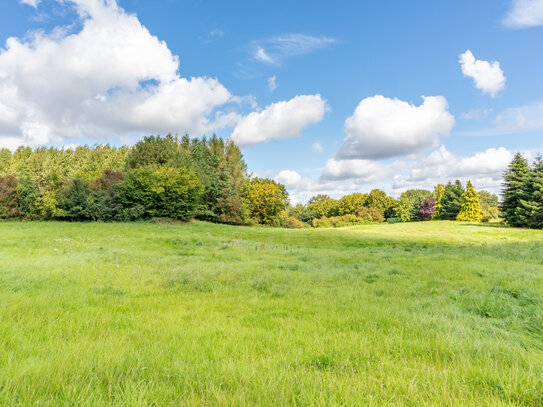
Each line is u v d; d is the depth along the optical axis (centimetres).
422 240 3378
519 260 1521
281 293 847
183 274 1049
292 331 538
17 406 261
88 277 974
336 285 965
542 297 749
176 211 4272
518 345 467
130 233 2716
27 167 9088
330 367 385
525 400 306
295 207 12788
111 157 9469
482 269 1198
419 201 10100
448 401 291
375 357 420
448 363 399
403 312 642
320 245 2789
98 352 389
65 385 305
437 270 1208
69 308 635
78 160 9350
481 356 414
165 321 575
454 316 611
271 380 322
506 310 666
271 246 2345
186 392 304
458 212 7650
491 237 3850
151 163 4756
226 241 2548
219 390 304
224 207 5366
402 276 1107
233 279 1030
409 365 388
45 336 464
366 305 707
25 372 316
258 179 6581
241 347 444
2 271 978
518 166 5197
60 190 4081
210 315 623
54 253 1546
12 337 438
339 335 499
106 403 276
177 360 380
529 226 4803
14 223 3384
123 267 1205
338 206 10862
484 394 313
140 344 447
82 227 3025
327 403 284
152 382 313
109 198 4019
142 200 4100
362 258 1680
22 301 645
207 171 5300
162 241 2330
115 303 698
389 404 285
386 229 5131
